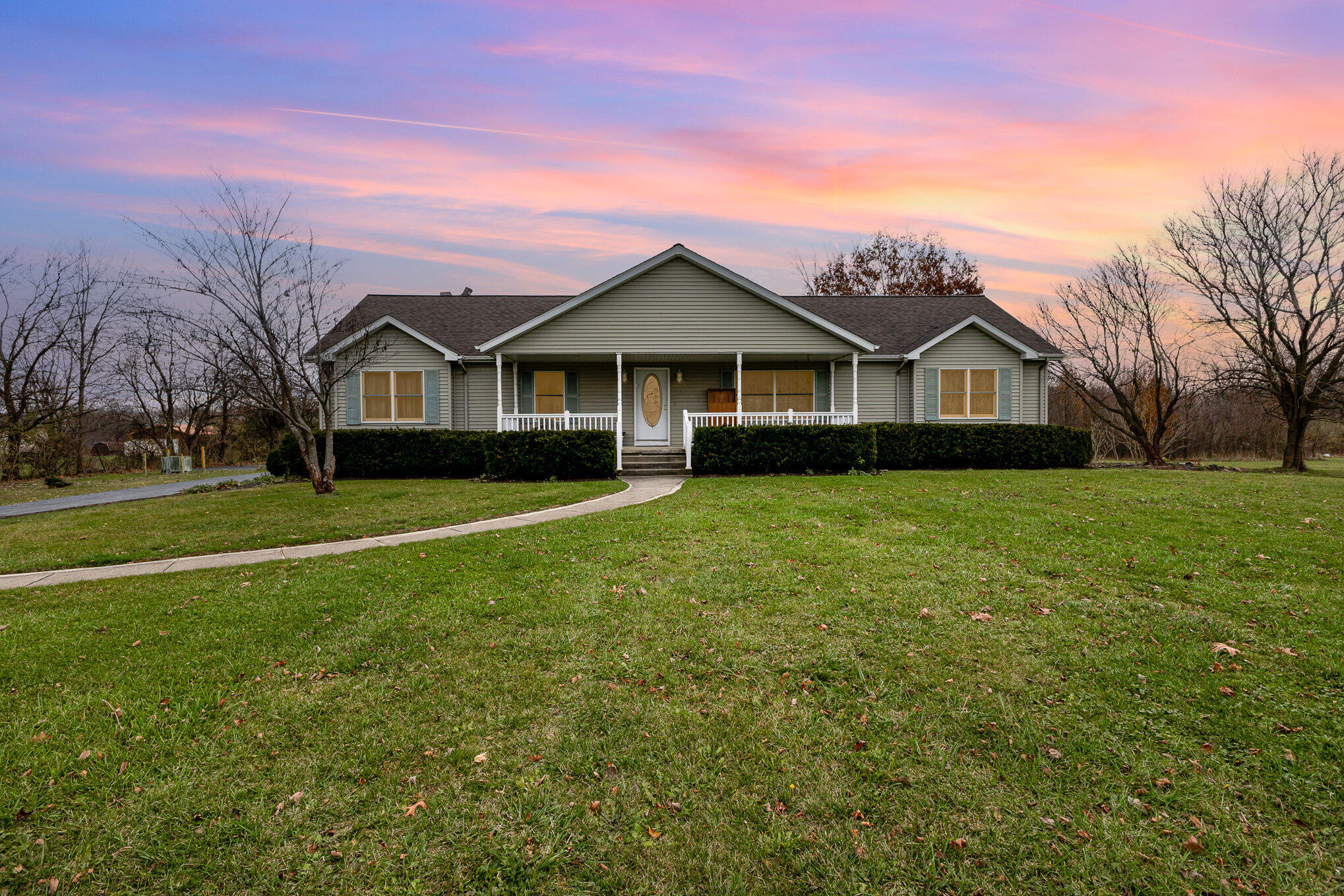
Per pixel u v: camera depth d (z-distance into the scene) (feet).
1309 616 17.01
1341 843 9.28
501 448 49.73
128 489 55.72
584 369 63.82
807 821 9.80
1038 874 8.80
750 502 33.96
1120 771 10.93
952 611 17.63
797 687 13.70
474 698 13.23
